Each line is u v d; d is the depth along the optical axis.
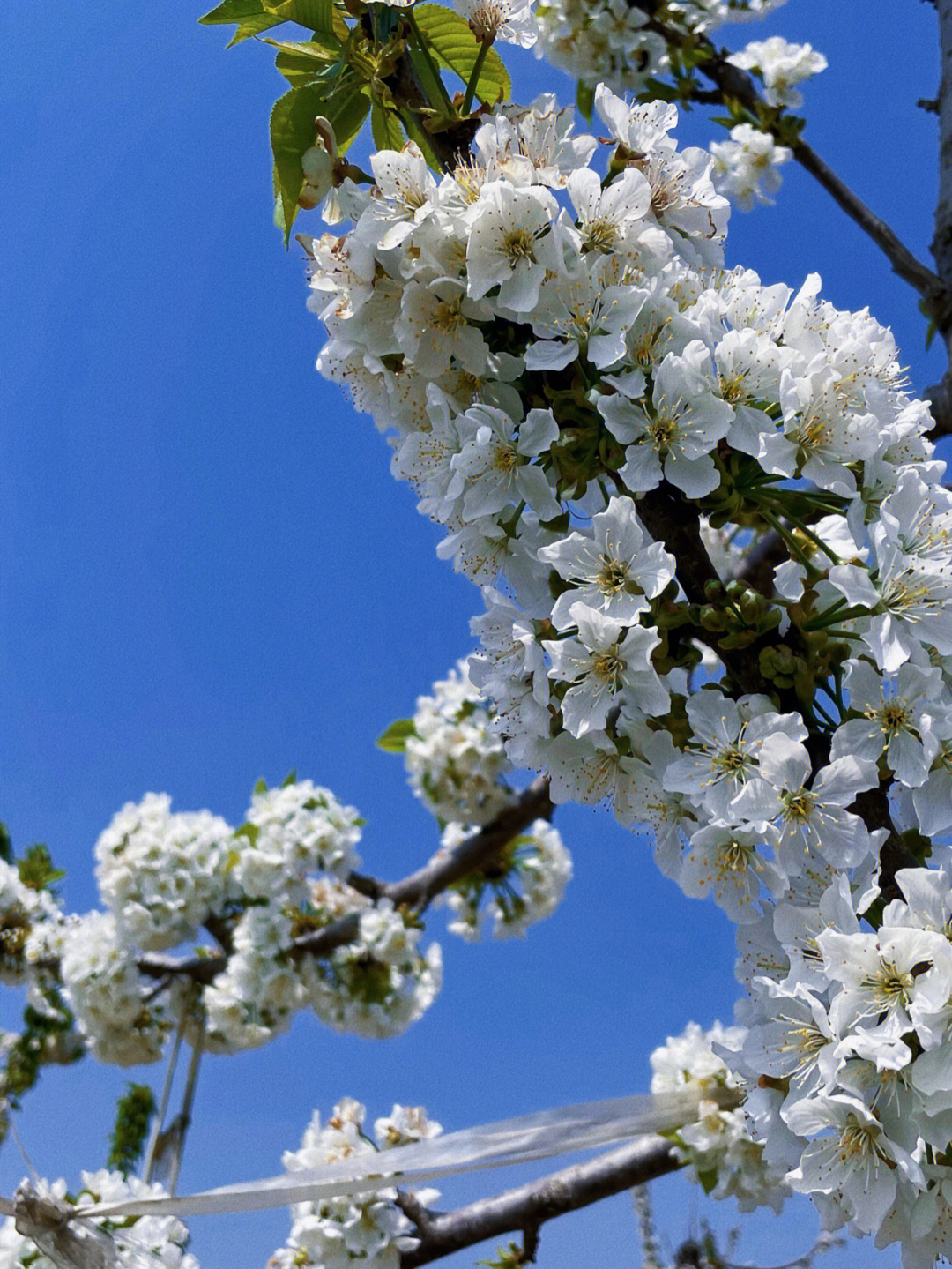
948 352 0.80
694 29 0.99
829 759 0.41
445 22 0.52
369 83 0.49
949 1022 0.37
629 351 0.43
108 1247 0.55
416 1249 0.75
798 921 0.40
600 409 0.42
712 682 0.42
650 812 0.43
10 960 1.29
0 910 1.30
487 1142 0.51
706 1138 0.74
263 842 1.19
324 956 1.18
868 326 0.44
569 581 0.43
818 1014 0.38
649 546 0.42
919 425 0.44
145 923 1.17
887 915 0.38
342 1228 0.73
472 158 0.45
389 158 0.45
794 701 0.41
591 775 0.44
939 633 0.41
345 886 1.25
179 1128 0.91
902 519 0.42
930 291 0.82
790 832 0.40
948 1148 0.39
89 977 1.18
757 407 0.43
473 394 0.45
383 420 0.48
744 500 0.43
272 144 0.49
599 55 1.00
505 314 0.44
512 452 0.43
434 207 0.44
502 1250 0.75
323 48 0.51
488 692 0.45
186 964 1.23
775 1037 0.40
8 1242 0.64
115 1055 1.20
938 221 0.85
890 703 0.40
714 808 0.41
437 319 0.44
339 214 0.48
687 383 0.42
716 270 0.47
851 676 0.41
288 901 1.19
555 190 0.44
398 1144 0.79
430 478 0.45
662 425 0.42
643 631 0.41
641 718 0.43
